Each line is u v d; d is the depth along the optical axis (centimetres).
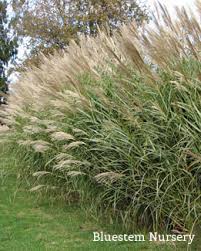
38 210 607
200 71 393
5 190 728
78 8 1619
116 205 474
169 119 417
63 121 565
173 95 420
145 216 451
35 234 498
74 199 623
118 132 447
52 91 589
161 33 434
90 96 511
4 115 851
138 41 459
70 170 520
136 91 451
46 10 1697
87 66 546
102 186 488
